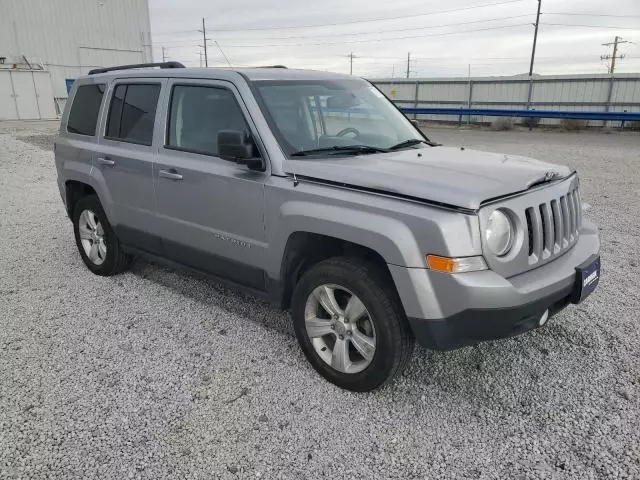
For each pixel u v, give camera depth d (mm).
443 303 2848
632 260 5699
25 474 2627
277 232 3506
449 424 3031
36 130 21656
